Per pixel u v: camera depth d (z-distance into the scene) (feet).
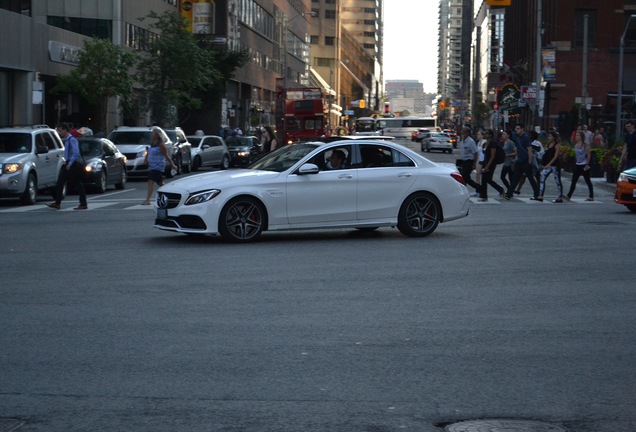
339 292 35.47
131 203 81.20
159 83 183.52
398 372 23.89
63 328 28.99
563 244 50.98
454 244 50.75
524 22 293.02
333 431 19.22
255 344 26.91
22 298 34.06
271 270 40.93
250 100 290.15
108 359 25.13
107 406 20.94
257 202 50.78
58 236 54.54
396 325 29.60
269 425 19.61
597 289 36.45
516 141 86.02
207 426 19.54
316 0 592.60
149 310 31.83
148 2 202.18
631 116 194.70
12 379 23.17
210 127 247.29
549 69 199.31
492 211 73.72
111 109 185.78
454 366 24.52
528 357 25.52
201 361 24.93
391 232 56.85
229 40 252.42
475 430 19.21
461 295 34.96
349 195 52.11
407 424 19.69
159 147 77.41
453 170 54.95
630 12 232.32
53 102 168.25
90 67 151.23
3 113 145.28
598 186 112.78
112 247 49.06
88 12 178.91
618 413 20.54
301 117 202.90
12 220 65.21
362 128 432.25
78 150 73.72
